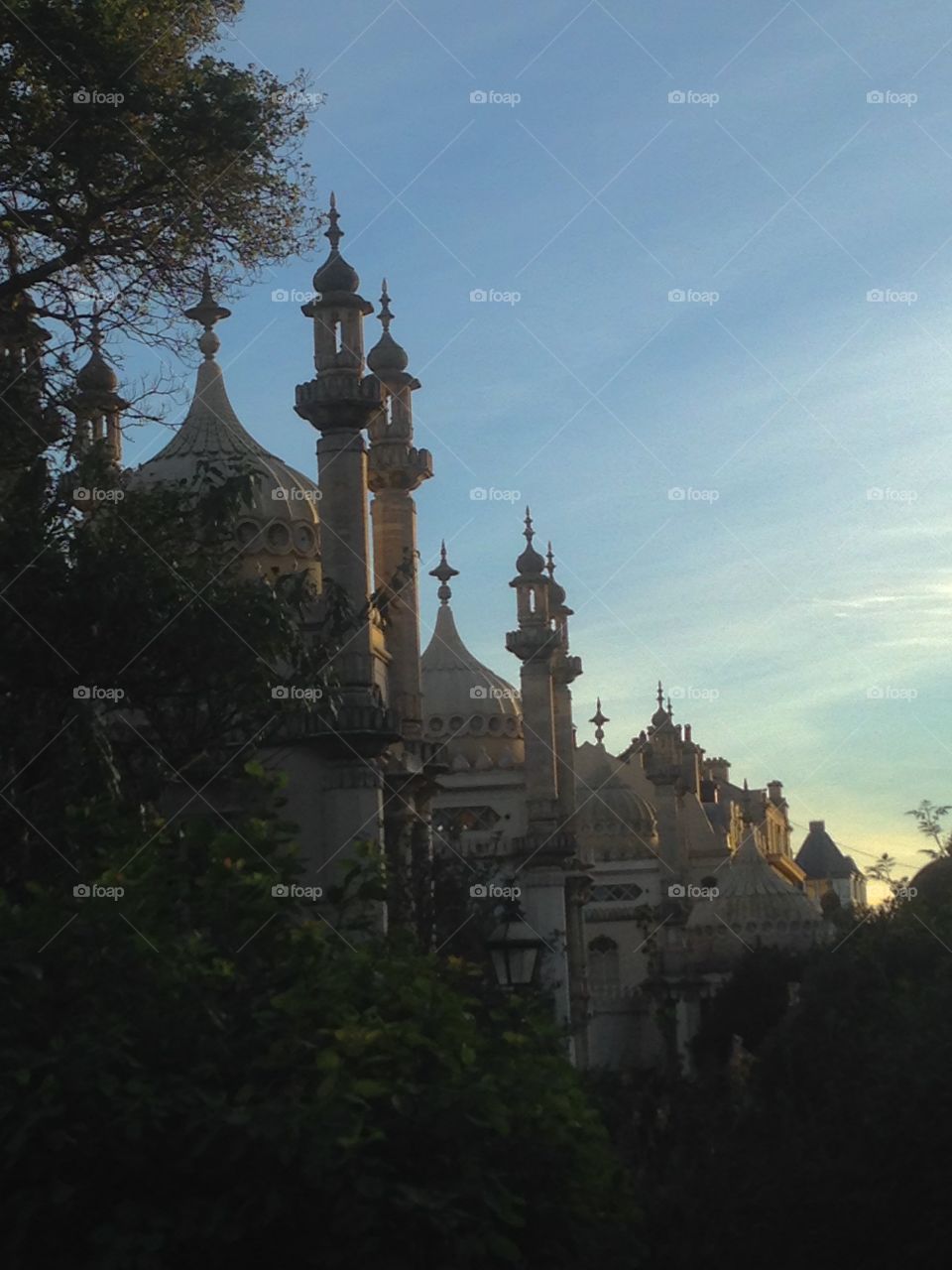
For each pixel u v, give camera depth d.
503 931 30.02
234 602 27.16
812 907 101.00
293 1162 15.46
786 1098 32.44
